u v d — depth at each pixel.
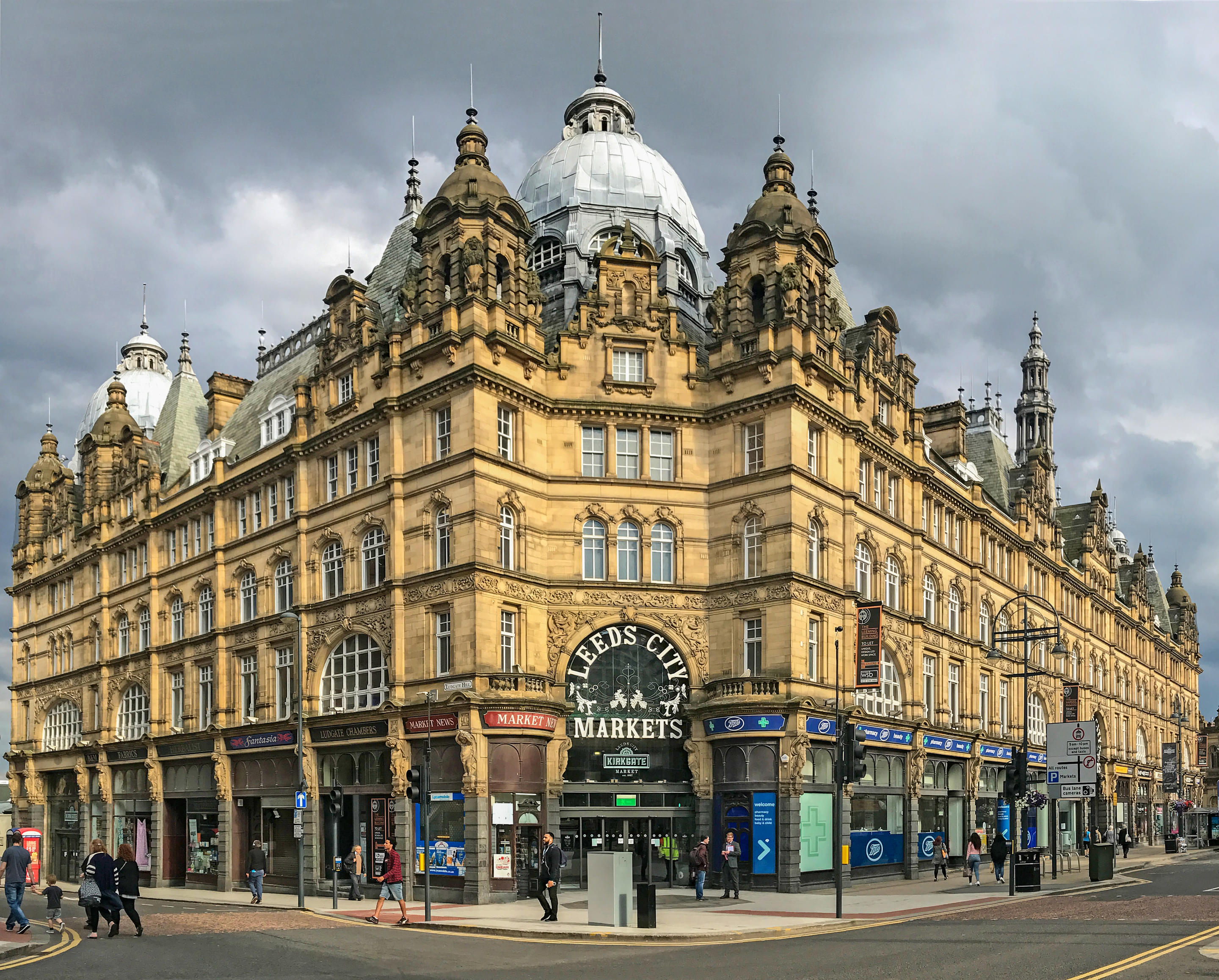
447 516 43.03
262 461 54.03
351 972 21.47
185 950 25.20
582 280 55.28
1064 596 80.19
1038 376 109.38
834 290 61.78
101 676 67.31
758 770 42.81
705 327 57.16
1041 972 19.30
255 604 53.97
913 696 53.41
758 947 25.55
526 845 40.97
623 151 60.31
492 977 20.44
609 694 44.50
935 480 57.72
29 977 20.53
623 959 23.64
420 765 38.22
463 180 47.12
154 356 95.94
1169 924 27.47
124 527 67.38
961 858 58.16
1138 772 96.44
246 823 53.34
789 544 43.94
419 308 46.16
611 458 46.06
